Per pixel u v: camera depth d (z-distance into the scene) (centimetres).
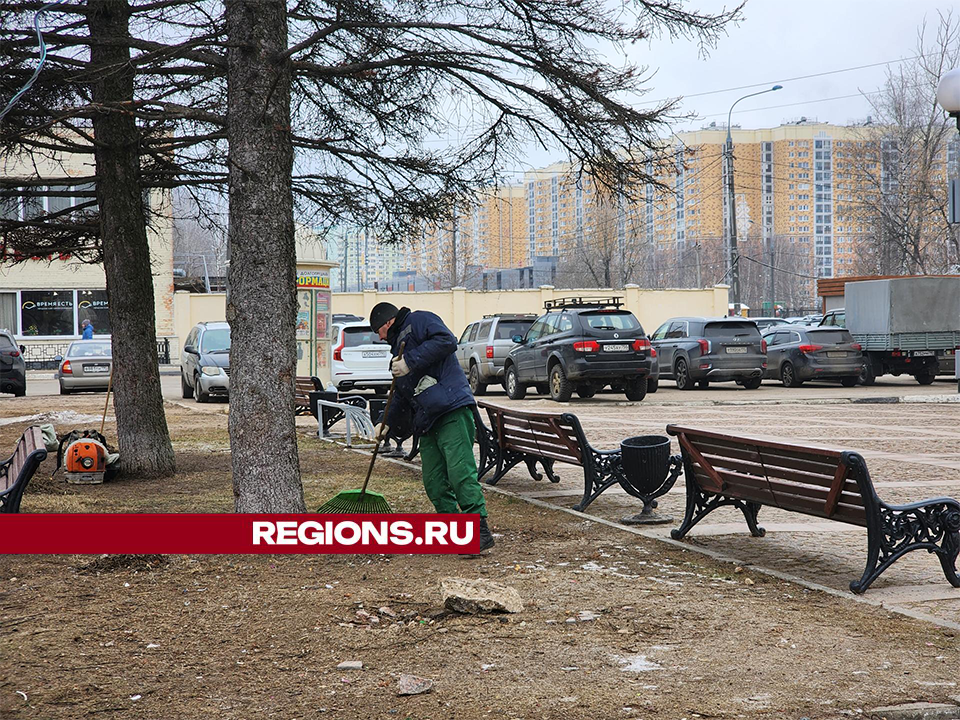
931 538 560
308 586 558
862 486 542
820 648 446
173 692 397
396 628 480
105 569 595
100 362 2533
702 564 617
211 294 3975
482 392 2455
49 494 868
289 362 668
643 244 5409
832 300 3322
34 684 406
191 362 2195
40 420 1698
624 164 803
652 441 772
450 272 6322
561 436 836
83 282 3797
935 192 4297
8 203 988
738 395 2202
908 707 374
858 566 616
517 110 812
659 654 439
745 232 6906
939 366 2536
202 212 1081
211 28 788
